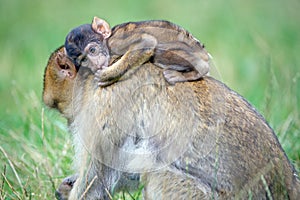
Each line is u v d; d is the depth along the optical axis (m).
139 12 29.55
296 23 25.72
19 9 31.02
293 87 16.84
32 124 15.43
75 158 12.39
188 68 11.70
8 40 27.73
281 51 21.73
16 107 18.56
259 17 26.73
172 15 28.55
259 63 20.66
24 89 19.77
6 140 15.12
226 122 11.55
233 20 26.80
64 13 30.45
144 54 11.59
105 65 11.88
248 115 11.69
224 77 20.39
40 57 23.14
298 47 22.45
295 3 27.16
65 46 12.17
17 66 23.58
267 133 11.66
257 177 11.34
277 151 11.60
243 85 19.47
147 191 11.59
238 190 11.35
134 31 11.84
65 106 12.53
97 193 12.14
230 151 11.43
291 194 11.45
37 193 13.20
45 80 12.62
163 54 11.66
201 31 26.23
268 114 14.93
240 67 21.12
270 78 16.81
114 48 11.95
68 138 14.43
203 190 11.36
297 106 16.44
